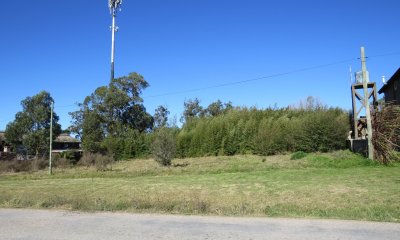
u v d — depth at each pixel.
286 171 21.42
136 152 43.38
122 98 50.59
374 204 10.54
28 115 45.06
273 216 9.09
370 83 26.66
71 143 71.62
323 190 13.50
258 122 36.41
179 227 8.05
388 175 17.12
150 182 19.11
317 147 31.08
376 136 23.11
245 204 11.16
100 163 31.78
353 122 28.84
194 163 31.72
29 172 32.91
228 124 37.66
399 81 32.38
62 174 28.33
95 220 8.95
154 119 55.84
